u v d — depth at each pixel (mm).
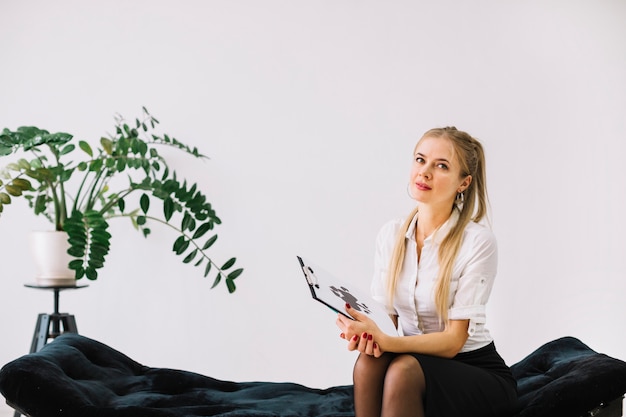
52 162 3699
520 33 3713
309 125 3715
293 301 3721
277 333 3727
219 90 3717
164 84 3725
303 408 2355
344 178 3709
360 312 1934
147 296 3709
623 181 3689
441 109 3707
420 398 1876
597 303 3689
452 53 3705
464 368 1976
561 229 3703
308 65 3717
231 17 3729
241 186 3719
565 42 3707
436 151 2123
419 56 3707
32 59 3729
